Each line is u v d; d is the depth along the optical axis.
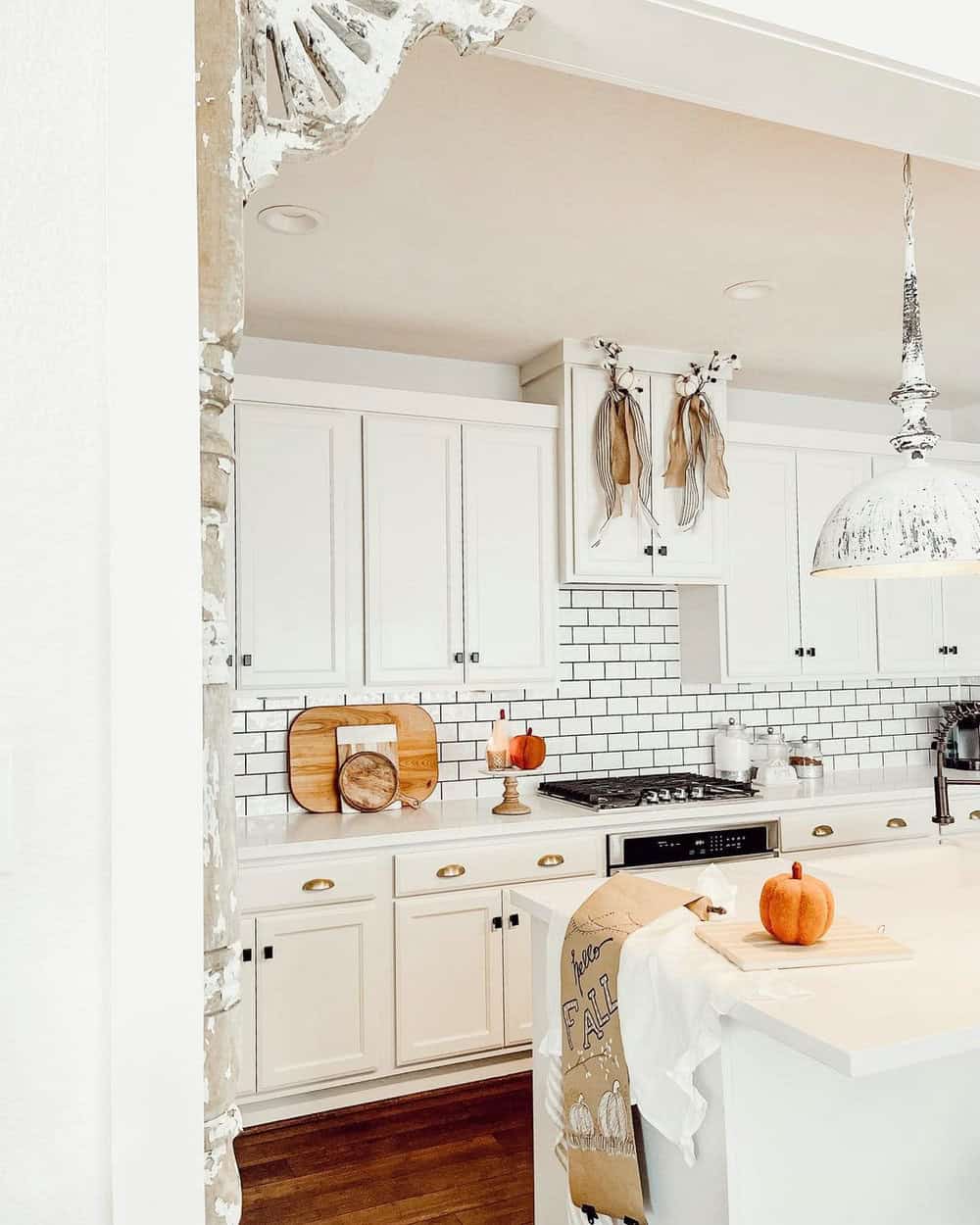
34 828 1.02
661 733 4.44
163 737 1.05
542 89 2.13
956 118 1.67
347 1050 3.28
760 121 2.27
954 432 5.18
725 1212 1.65
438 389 4.06
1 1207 1.00
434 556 3.71
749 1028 1.68
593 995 1.94
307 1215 2.64
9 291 1.04
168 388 1.07
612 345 3.86
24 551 1.03
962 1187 1.90
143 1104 1.03
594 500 3.91
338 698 3.83
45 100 1.06
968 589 4.84
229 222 1.14
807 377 4.48
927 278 3.28
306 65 1.24
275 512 3.48
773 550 4.36
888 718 4.98
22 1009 1.01
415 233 2.86
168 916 1.04
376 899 3.34
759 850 3.88
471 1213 2.63
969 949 1.88
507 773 3.73
